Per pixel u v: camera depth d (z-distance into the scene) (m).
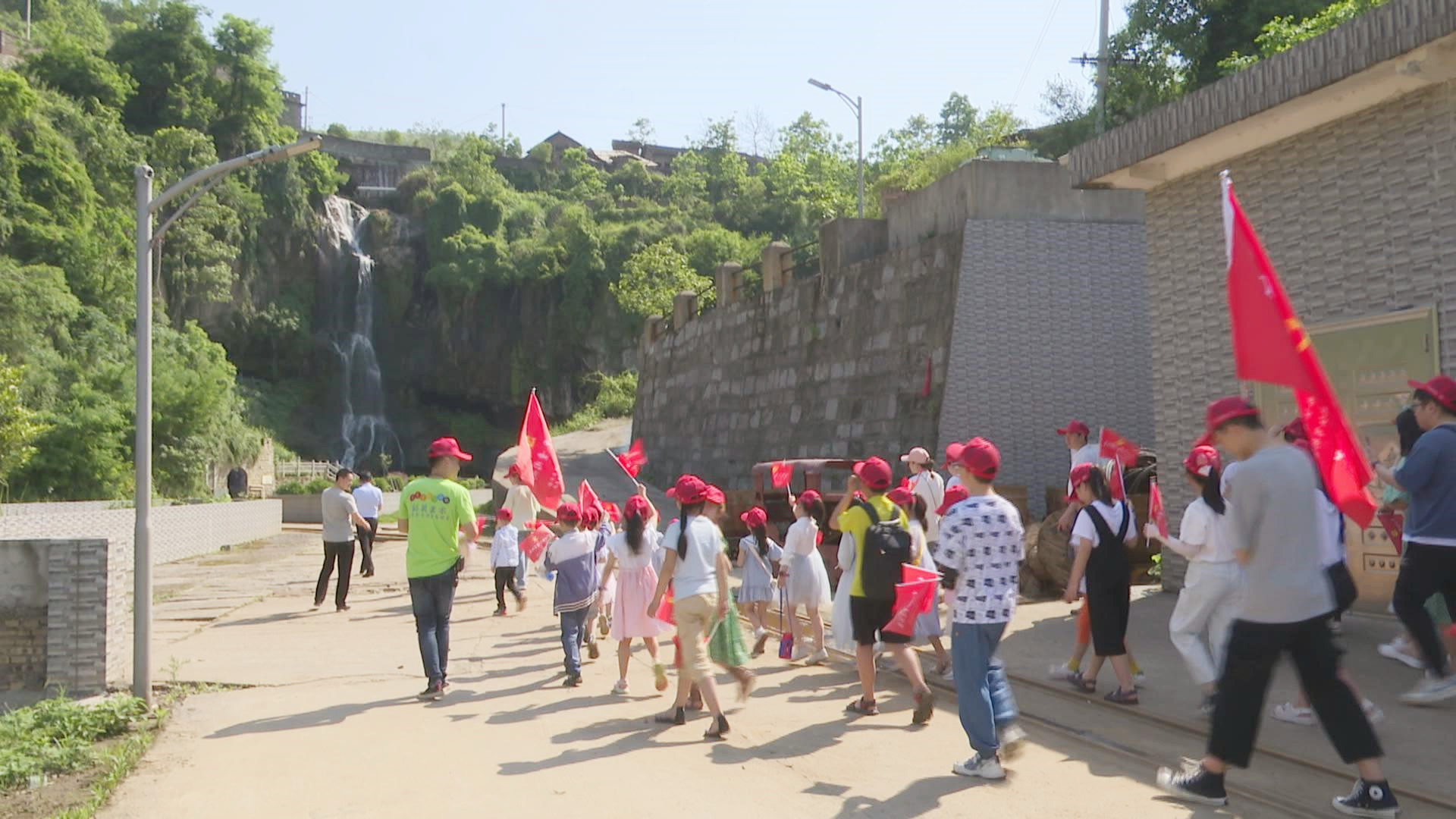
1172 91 31.44
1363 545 9.65
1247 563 4.86
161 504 28.62
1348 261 9.57
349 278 65.50
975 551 5.76
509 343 67.94
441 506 8.45
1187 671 8.23
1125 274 18.09
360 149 77.50
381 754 6.62
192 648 10.94
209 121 62.09
